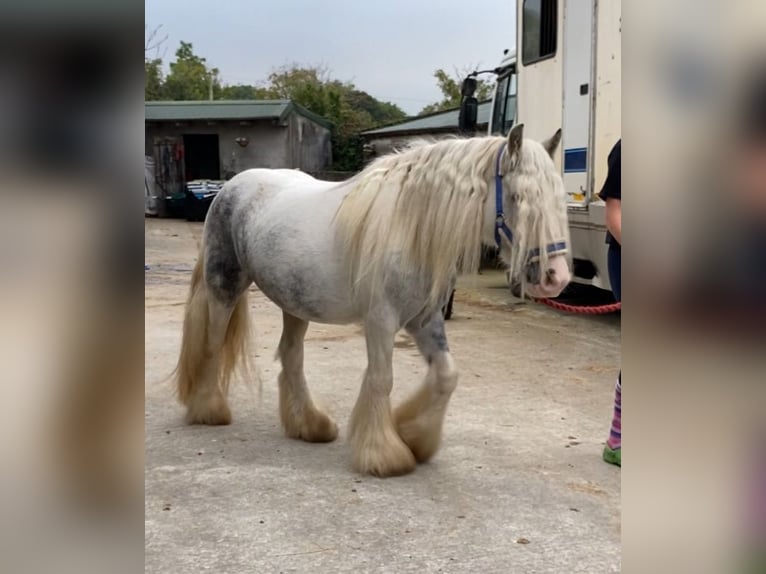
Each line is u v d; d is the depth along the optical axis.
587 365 4.74
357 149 23.97
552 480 2.78
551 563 2.14
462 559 2.16
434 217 2.56
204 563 2.12
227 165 20.64
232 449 3.14
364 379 2.83
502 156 2.48
